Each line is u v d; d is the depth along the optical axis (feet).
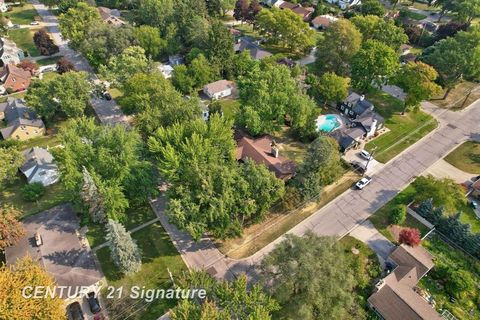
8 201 219.82
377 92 327.88
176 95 253.44
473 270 185.98
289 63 347.97
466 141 271.90
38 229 182.19
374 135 275.59
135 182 200.03
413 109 288.10
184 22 369.50
